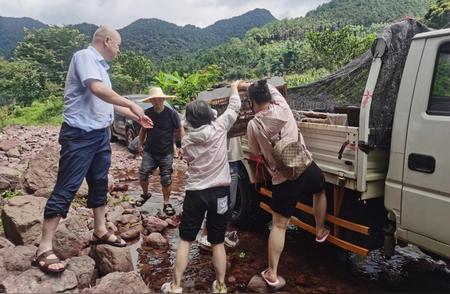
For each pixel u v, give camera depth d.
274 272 3.94
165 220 5.87
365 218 3.96
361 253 3.89
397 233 3.69
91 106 3.82
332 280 4.22
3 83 29.61
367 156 3.67
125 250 4.20
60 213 3.66
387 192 3.71
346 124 4.10
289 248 5.00
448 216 3.23
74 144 3.74
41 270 3.57
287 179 3.77
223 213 3.69
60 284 3.50
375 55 3.58
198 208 3.64
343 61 20.02
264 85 3.86
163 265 4.57
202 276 4.29
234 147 4.75
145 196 6.64
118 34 3.95
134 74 33.62
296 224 4.65
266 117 3.81
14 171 6.86
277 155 3.68
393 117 3.70
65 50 38.75
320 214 4.17
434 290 4.05
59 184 3.73
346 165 3.88
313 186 3.90
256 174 5.07
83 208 5.92
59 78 36.72
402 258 4.76
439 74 3.37
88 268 3.91
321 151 4.21
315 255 4.80
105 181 4.24
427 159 3.36
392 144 3.64
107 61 3.97
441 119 3.27
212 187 3.61
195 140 3.59
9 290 3.35
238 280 4.21
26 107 26.58
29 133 17.47
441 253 3.36
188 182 3.70
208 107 3.71
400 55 3.71
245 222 5.49
